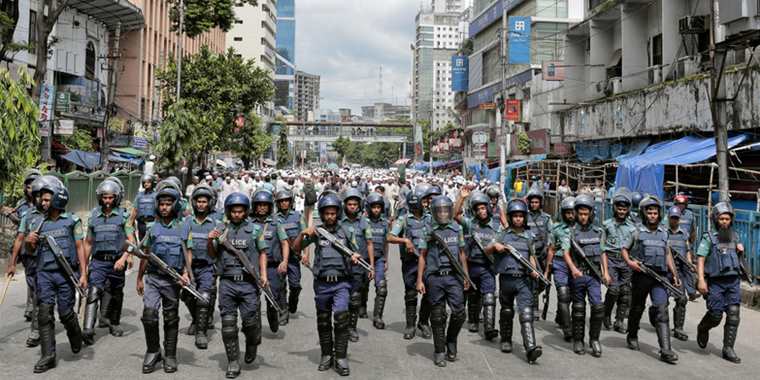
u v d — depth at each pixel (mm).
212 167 45531
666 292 6855
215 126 29281
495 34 52438
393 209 17391
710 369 6453
